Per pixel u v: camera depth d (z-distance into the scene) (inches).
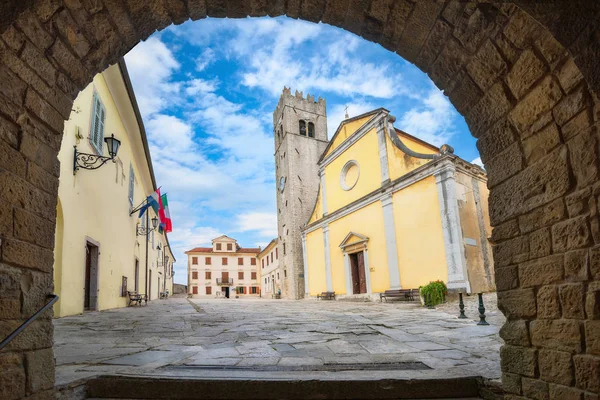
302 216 1261.1
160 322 311.9
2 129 93.2
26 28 96.7
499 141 118.0
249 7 129.0
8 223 93.9
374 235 815.1
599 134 84.3
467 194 665.6
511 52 104.7
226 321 325.4
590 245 86.7
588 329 87.0
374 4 122.9
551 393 98.1
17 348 94.3
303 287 1197.1
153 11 121.0
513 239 114.0
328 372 134.1
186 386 122.2
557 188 96.7
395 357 160.1
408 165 740.7
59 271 335.6
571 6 73.9
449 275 617.6
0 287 89.9
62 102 115.7
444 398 122.3
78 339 210.2
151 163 861.2
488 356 160.6
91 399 120.2
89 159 393.7
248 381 122.3
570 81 90.7
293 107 1373.0
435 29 119.2
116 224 560.7
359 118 909.2
